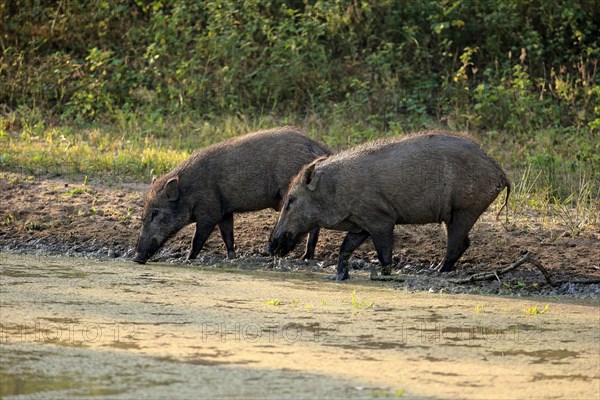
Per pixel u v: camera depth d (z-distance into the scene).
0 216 43.16
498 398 21.73
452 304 31.72
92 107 61.28
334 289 34.06
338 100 62.38
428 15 66.31
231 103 61.25
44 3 70.00
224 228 39.97
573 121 59.25
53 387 21.88
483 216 42.78
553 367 24.30
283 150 39.28
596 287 35.12
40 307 29.81
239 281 35.12
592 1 65.25
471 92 61.78
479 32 65.88
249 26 64.56
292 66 62.59
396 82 62.00
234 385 22.17
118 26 68.25
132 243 41.31
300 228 36.62
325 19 68.31
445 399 21.56
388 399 21.39
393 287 34.84
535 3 66.25
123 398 21.14
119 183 47.72
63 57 64.12
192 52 64.56
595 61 61.72
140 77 63.50
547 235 40.47
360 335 27.12
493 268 37.56
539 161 49.94
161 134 56.94
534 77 63.34
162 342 25.94
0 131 54.69
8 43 66.62
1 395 21.28
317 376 23.06
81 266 37.47
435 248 39.72
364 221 36.12
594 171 49.56
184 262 39.38
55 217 43.25
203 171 39.38
